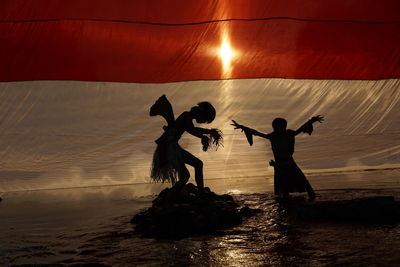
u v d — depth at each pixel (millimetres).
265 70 9375
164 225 4266
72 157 7746
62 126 8172
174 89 10055
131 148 8000
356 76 9633
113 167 7621
